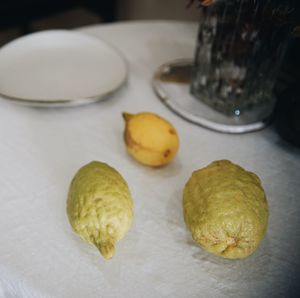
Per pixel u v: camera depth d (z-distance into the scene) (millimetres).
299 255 400
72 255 382
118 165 485
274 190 473
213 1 464
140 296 355
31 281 359
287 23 480
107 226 353
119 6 1652
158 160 462
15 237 394
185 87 625
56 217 416
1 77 600
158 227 416
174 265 382
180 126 557
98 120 554
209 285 368
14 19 1417
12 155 484
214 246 360
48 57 654
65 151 499
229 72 540
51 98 580
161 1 1463
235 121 562
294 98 526
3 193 436
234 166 396
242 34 497
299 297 362
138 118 467
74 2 1536
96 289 357
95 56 665
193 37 788
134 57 705
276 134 559
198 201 375
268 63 533
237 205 355
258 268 385
